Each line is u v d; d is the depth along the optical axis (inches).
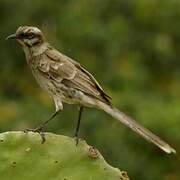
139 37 732.0
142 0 740.0
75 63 346.0
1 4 693.9
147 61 730.2
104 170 275.6
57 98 343.3
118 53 707.4
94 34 696.4
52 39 708.0
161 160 617.9
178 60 736.3
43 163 280.4
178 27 742.5
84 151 279.0
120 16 735.7
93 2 763.4
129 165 608.4
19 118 639.1
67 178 276.7
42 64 347.3
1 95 680.4
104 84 682.2
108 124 625.0
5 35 694.5
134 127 313.0
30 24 703.1
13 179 280.4
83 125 625.0
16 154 282.0
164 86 726.5
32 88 708.0
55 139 282.4
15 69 706.8
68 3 729.6
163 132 608.7
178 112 611.2
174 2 742.5
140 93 666.2
